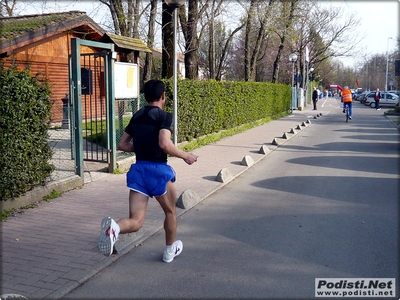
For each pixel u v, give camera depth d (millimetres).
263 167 10500
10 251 4922
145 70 19922
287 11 24484
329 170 10133
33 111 6441
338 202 7297
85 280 4328
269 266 4703
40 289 4059
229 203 7262
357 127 21125
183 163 10578
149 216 6285
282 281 4352
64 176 7746
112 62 8859
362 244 5363
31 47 15438
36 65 15953
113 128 8984
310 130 19531
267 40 35469
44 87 6723
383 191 8070
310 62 46438
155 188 4316
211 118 14703
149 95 4441
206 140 13875
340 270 4617
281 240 5492
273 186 8500
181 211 6711
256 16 22047
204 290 4160
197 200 7207
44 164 6898
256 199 7523
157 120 4305
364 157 12023
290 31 27234
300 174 9672
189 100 12586
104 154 10969
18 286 4098
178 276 4457
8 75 5984
